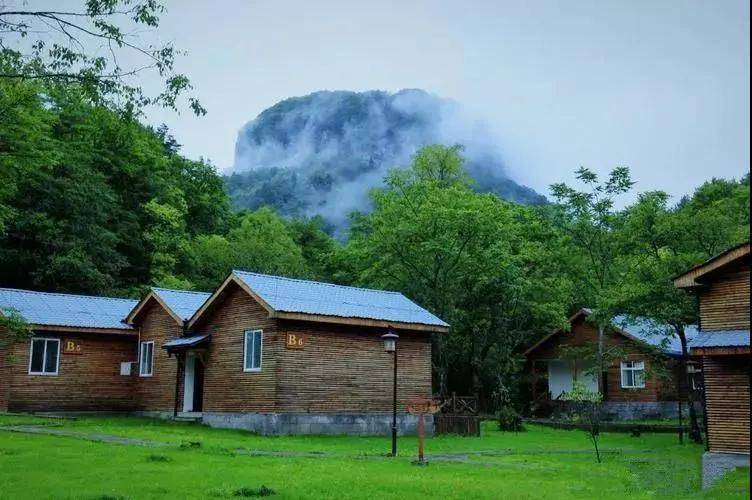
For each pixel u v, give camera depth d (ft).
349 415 83.66
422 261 137.08
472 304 140.77
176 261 171.73
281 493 36.86
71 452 52.95
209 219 211.00
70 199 144.56
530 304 139.74
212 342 89.10
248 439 71.82
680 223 90.33
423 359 92.84
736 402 56.85
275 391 78.48
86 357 102.06
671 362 125.29
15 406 95.20
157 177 178.40
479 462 58.85
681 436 88.84
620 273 118.52
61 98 47.32
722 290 60.54
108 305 110.32
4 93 73.00
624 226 104.42
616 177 120.37
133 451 54.70
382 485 40.91
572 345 142.00
